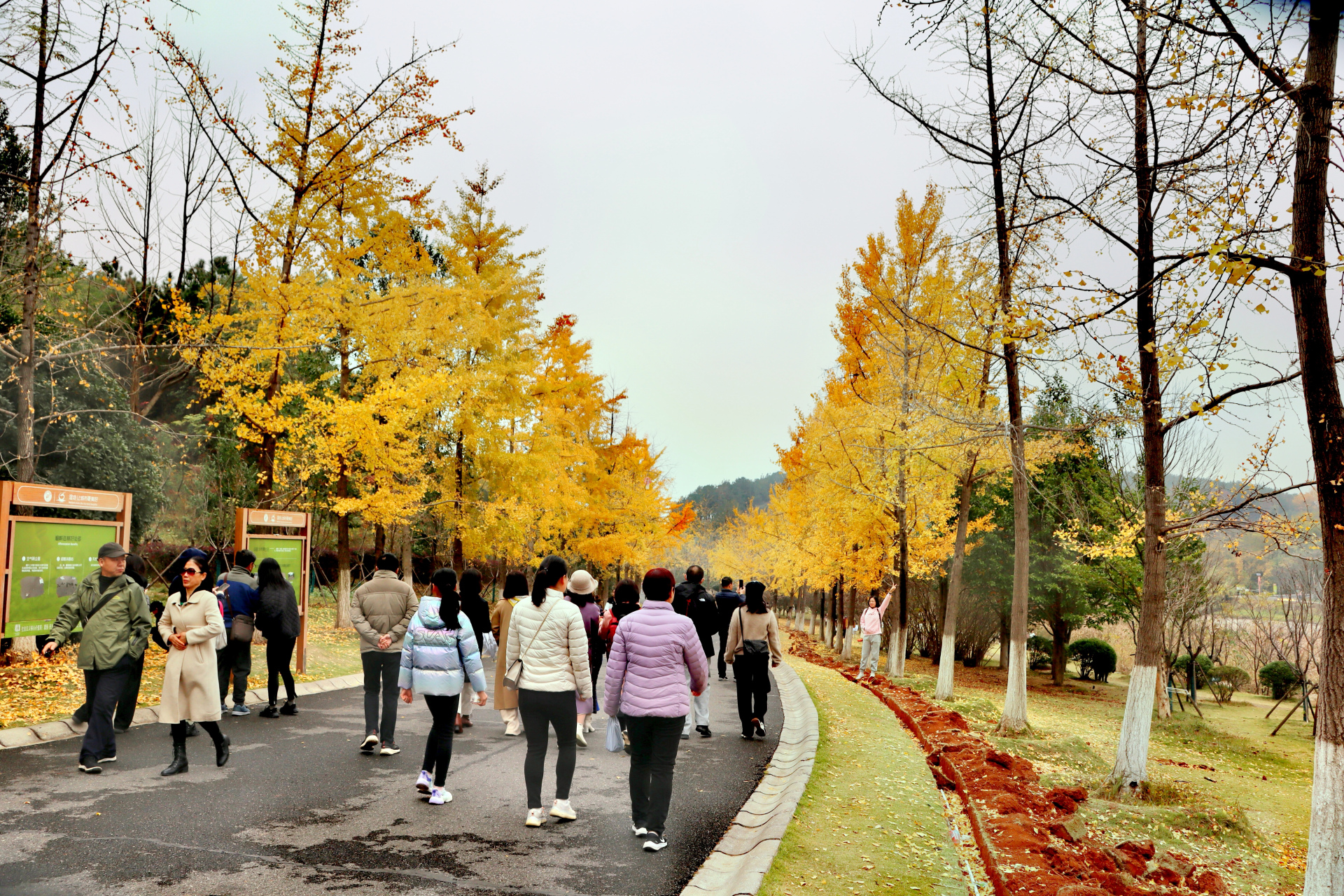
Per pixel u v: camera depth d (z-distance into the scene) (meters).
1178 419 8.61
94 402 18.33
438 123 16.88
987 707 15.45
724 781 7.36
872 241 19.58
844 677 18.48
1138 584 22.78
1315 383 5.38
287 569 12.06
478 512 21.69
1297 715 24.27
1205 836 8.53
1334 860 5.03
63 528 9.64
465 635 6.24
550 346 24.55
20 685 8.84
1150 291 8.71
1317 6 5.39
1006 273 11.50
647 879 4.69
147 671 10.59
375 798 6.10
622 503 30.09
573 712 5.72
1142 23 7.99
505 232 22.59
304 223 16.73
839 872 4.91
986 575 28.91
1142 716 9.72
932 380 16.14
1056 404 13.52
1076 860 5.11
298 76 16.44
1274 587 25.05
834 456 20.31
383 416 17.34
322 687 11.62
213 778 6.40
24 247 14.23
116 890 4.14
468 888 4.41
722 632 12.66
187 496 22.42
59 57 11.40
